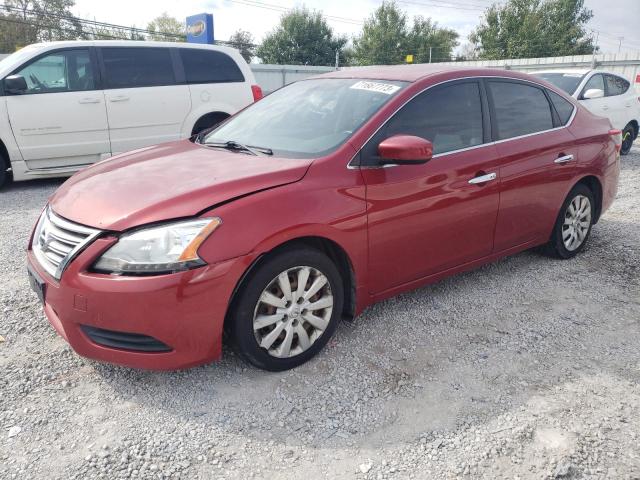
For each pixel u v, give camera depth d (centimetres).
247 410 270
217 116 849
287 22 5441
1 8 4162
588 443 249
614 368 312
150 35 4462
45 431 253
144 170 322
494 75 409
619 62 1889
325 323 312
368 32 5638
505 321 368
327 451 244
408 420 265
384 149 310
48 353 317
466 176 363
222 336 278
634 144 1352
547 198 432
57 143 736
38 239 305
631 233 563
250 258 268
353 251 312
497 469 233
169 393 282
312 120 361
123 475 227
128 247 256
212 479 226
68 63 737
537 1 4700
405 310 381
